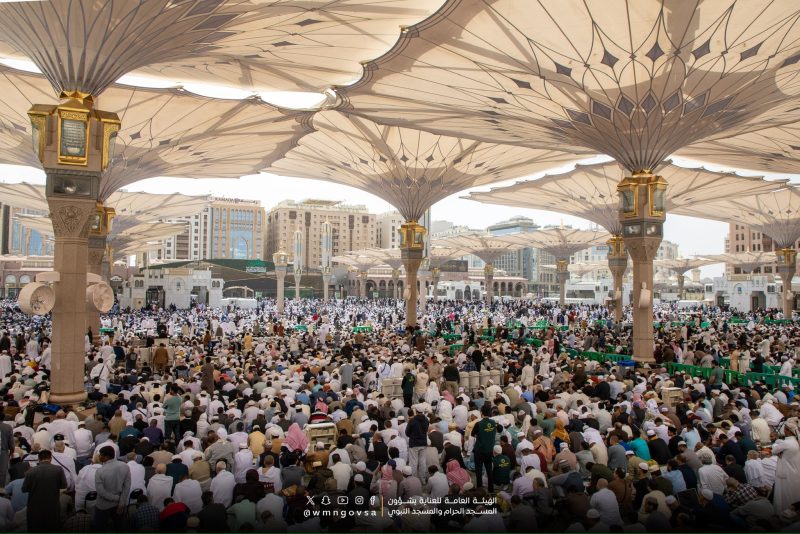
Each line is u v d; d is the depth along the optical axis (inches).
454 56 617.3
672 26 546.9
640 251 778.2
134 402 480.1
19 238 4926.2
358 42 668.7
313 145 1125.1
